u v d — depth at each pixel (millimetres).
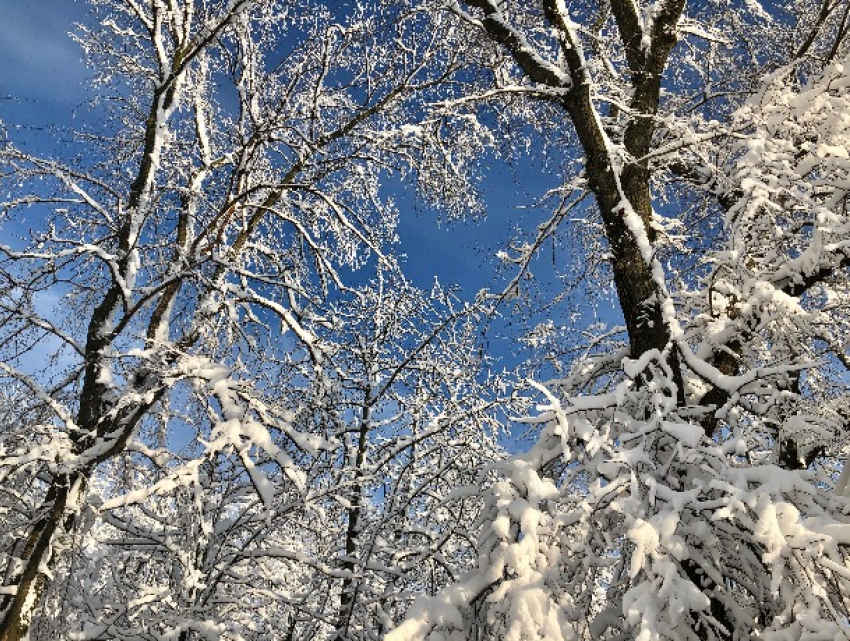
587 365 5742
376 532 6477
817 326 5582
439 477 6785
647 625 2625
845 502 3219
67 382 6824
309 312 8008
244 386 5410
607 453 3680
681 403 4449
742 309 4652
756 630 3543
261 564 7301
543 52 7082
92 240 7859
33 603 5926
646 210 5590
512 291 7207
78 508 5922
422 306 9023
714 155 6301
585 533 3330
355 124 8914
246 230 8578
